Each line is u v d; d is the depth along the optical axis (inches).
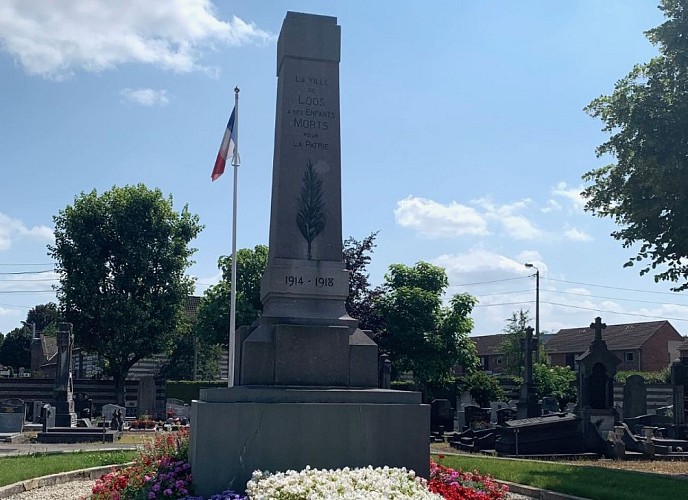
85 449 890.7
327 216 479.8
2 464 645.3
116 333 1776.6
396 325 1695.4
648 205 842.2
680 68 845.2
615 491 504.4
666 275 912.9
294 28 494.0
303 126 487.5
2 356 3609.7
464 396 1715.1
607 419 1039.6
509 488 536.4
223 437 388.2
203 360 2336.4
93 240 1793.8
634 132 840.3
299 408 399.2
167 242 1859.0
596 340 1090.7
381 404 412.2
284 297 459.8
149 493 381.1
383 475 357.7
